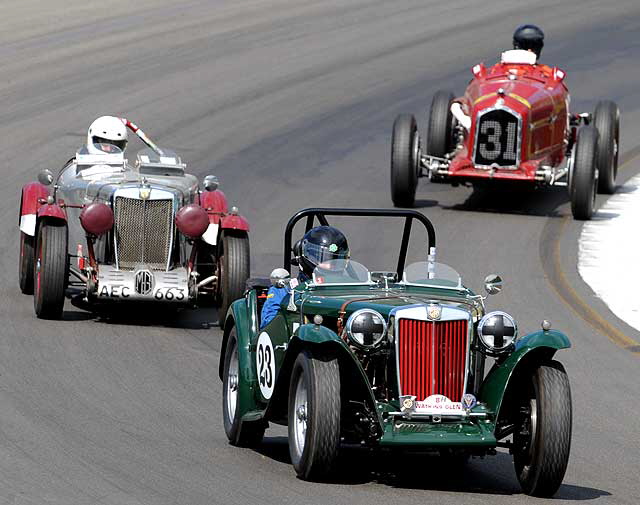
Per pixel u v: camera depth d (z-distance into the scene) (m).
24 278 53.97
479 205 75.62
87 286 49.56
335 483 31.50
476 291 57.44
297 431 31.66
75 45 109.88
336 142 86.12
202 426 37.41
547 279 60.41
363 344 30.86
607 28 124.62
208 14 125.69
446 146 77.31
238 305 37.22
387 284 34.66
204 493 30.19
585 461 35.59
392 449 30.91
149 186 51.88
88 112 89.69
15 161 77.75
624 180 84.12
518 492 31.70
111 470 32.00
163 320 51.56
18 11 125.31
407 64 107.62
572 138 79.12
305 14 127.19
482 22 125.31
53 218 50.03
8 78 98.38
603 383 44.94
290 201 72.88
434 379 31.17
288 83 100.31
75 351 45.41
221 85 98.81
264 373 34.25
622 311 55.62
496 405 30.61
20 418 36.78
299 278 35.97
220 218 52.66
